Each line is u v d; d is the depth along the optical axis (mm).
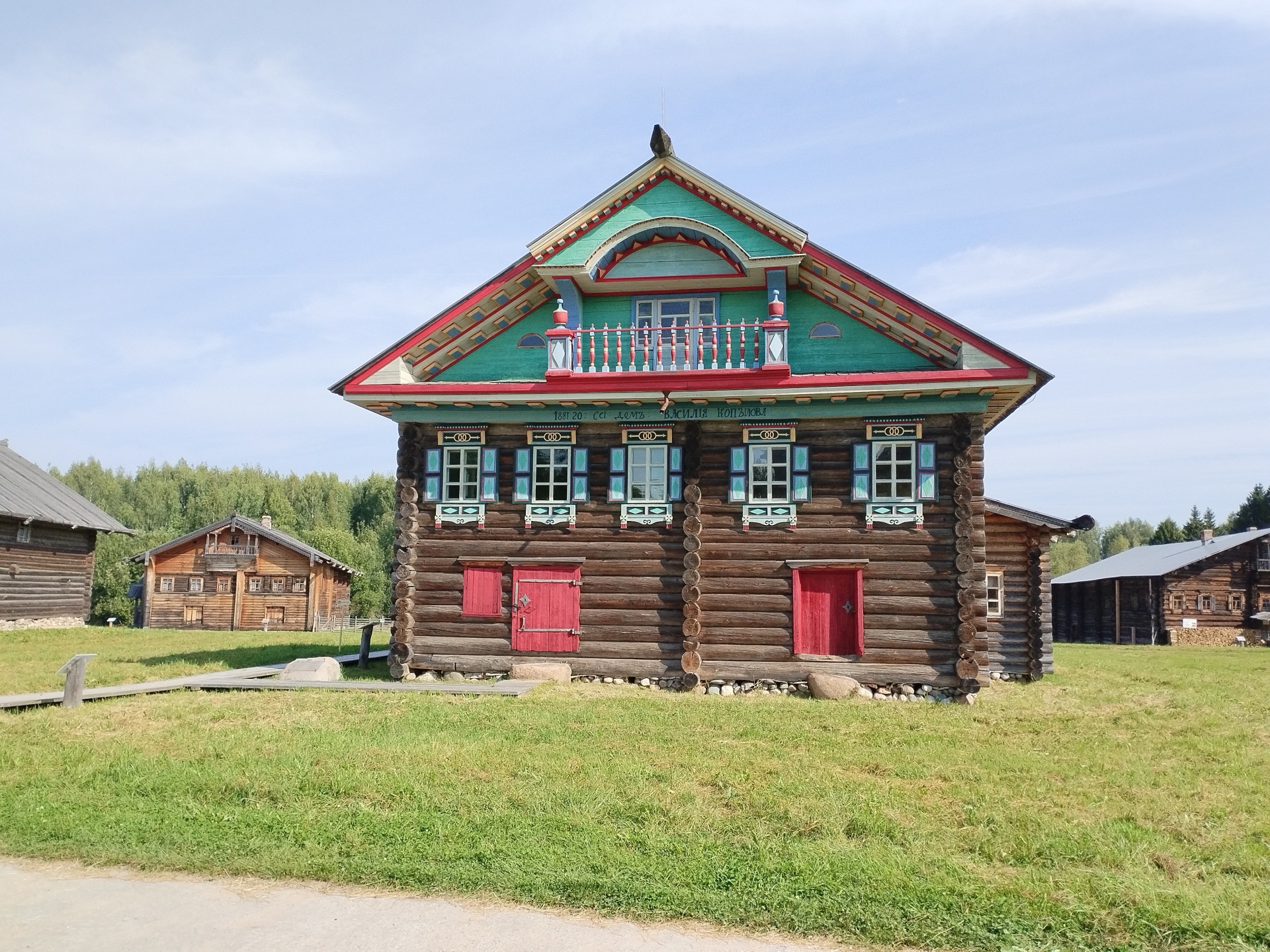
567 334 18562
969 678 17328
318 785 9328
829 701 16547
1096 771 10898
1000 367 17172
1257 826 8602
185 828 7969
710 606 18484
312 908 6441
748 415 18609
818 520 18391
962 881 6871
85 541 42281
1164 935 6082
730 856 7328
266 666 21688
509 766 10281
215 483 104812
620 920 6305
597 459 19281
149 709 14523
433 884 6816
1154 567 54375
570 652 18812
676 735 12508
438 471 19609
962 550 17703
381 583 70625
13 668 21625
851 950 5926
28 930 6070
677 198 18891
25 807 8609
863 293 18422
